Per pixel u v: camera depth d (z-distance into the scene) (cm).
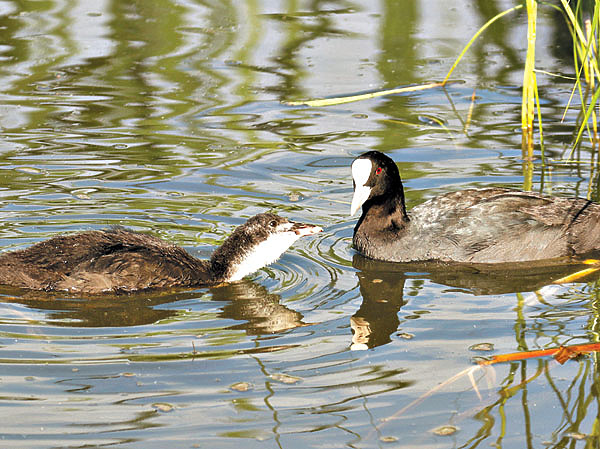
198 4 2520
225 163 1547
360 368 909
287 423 804
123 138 1645
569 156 1576
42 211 1335
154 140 1636
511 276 1198
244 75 1992
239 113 1781
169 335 988
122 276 1115
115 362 914
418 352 946
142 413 817
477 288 1152
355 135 1684
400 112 1809
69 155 1560
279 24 2344
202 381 879
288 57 2108
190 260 1180
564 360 914
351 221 1375
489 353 939
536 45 2186
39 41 2167
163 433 785
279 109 1809
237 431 790
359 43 2206
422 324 1024
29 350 936
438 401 842
